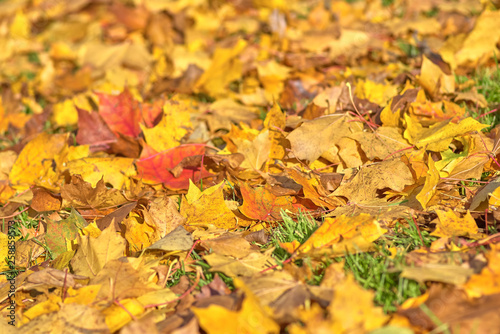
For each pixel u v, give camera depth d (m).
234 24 2.57
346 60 2.07
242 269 1.49
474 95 1.77
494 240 1.47
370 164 1.62
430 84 1.79
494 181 1.55
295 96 1.88
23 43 2.67
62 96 2.13
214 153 1.74
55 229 1.58
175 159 1.71
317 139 1.66
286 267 1.48
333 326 1.36
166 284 1.52
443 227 1.51
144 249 1.52
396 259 1.47
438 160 1.64
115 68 2.11
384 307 1.42
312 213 1.59
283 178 1.63
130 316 1.46
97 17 2.96
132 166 1.71
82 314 1.44
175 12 2.48
